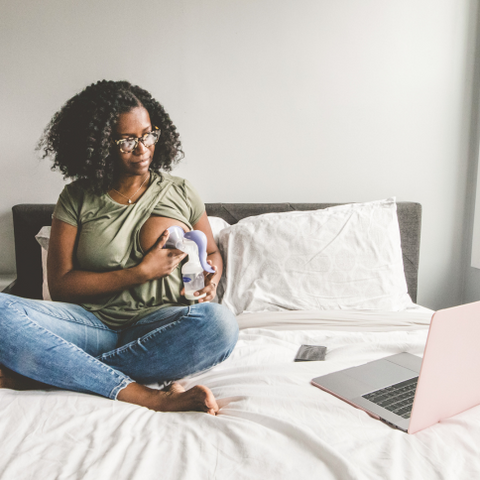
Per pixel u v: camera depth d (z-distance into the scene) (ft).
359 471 2.39
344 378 3.66
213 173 7.11
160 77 6.72
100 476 2.40
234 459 2.59
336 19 7.02
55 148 4.68
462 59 7.47
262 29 6.86
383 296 5.92
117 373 3.52
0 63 6.31
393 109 7.41
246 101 7.00
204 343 3.89
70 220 4.33
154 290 4.34
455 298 8.20
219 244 6.19
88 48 6.49
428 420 2.96
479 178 7.61
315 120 7.23
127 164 4.33
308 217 6.17
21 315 3.48
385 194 7.64
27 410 3.11
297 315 5.35
